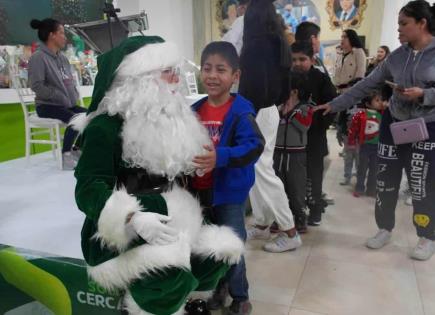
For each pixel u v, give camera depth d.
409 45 1.93
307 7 6.79
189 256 0.98
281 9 6.92
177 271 0.96
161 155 0.94
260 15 1.65
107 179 0.97
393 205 2.18
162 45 1.00
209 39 7.41
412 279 1.87
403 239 2.34
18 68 3.79
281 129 2.19
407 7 1.84
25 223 2.23
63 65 3.56
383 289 1.78
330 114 2.29
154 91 0.96
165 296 0.96
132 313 1.00
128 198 0.92
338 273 1.92
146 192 1.01
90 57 4.80
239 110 1.25
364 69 4.06
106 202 0.90
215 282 1.15
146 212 0.92
